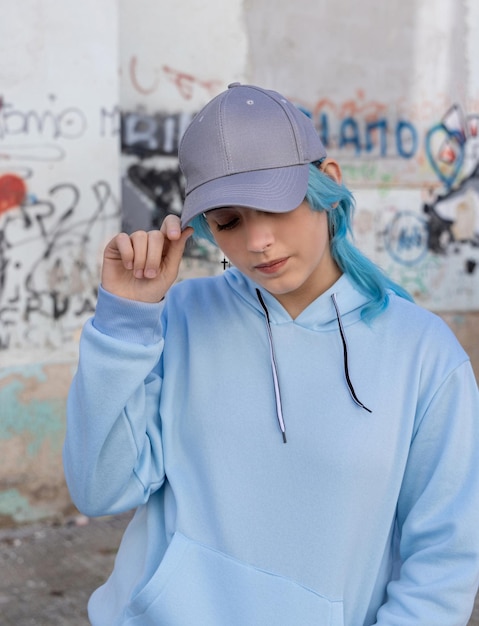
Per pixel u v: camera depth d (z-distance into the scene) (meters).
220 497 1.38
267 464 1.37
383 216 5.62
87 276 4.43
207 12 4.88
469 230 5.91
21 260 4.30
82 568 4.06
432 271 5.82
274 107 1.33
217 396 1.43
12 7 4.15
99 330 1.35
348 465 1.33
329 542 1.33
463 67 5.75
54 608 3.66
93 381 1.33
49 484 4.49
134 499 1.42
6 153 4.22
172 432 1.47
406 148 5.64
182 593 1.37
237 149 1.29
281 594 1.34
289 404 1.38
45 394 4.41
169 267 1.36
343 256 1.41
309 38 5.23
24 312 4.33
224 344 1.46
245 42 5.02
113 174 4.44
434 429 1.35
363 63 5.43
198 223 1.44
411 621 1.28
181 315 1.54
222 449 1.40
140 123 4.75
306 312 1.42
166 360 1.50
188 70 4.86
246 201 1.24
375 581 1.37
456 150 5.80
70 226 4.38
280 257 1.29
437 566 1.32
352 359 1.39
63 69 4.28
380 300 1.41
